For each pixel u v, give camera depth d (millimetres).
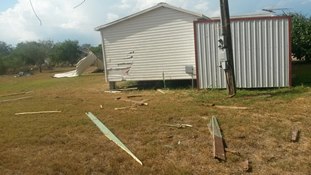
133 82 17109
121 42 15125
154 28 14445
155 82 16234
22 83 25500
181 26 14023
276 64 12273
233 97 11031
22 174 5730
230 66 11195
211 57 12852
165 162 5910
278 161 5805
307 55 23969
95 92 15484
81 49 58531
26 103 13250
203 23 12703
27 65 50344
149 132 7668
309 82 13383
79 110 10805
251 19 12172
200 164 5793
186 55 14180
